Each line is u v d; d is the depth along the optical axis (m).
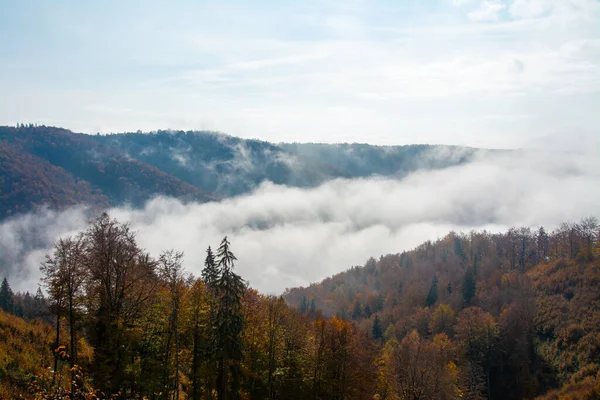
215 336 35.72
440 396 52.22
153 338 36.66
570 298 90.19
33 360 34.25
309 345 48.03
